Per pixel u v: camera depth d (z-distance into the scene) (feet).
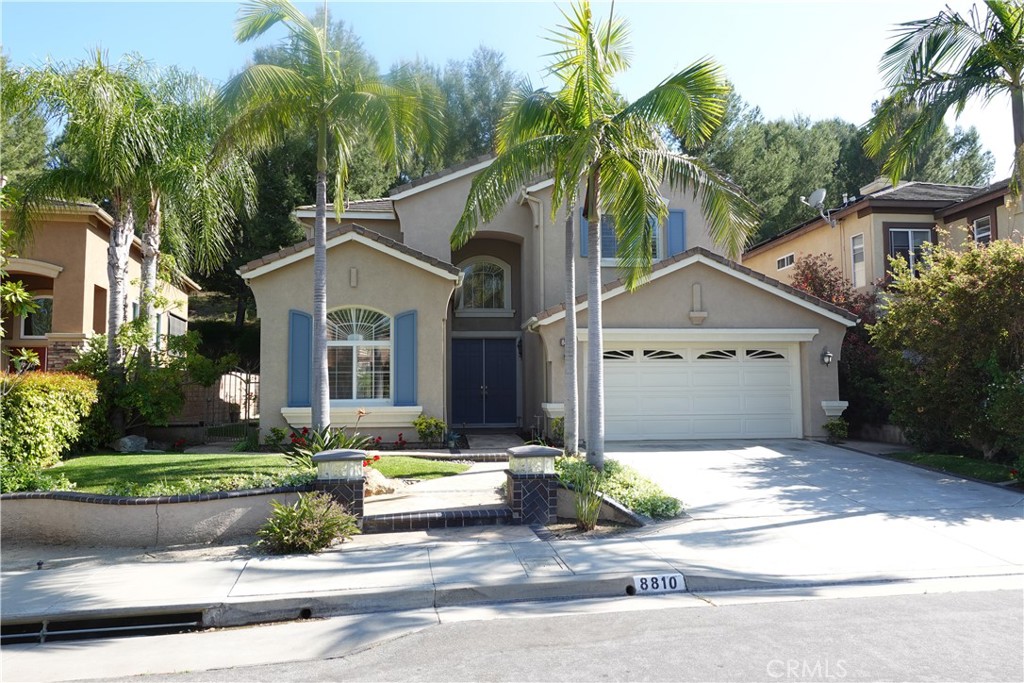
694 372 53.93
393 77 39.45
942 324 40.70
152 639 20.13
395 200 59.67
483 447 51.85
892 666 15.93
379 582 23.09
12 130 77.87
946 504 32.94
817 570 24.04
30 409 34.27
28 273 56.29
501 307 68.18
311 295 49.49
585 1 34.17
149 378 46.47
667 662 16.47
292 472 33.24
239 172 49.01
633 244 34.94
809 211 104.73
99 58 42.73
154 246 49.14
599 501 30.27
